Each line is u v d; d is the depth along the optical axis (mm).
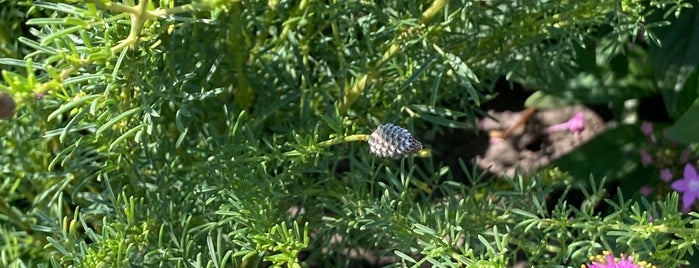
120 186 587
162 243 555
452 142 750
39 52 512
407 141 519
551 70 650
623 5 564
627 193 671
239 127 567
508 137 749
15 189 634
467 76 556
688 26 674
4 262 550
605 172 673
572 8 573
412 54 583
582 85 696
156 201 569
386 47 596
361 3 587
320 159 614
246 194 550
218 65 595
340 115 583
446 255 534
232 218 543
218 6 490
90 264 530
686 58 671
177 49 567
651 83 698
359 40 641
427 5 612
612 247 571
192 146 601
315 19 618
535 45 610
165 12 484
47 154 607
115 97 525
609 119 751
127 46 494
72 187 613
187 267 550
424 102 642
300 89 602
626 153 676
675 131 625
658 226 522
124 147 557
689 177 626
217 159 557
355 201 580
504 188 631
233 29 585
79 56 506
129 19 509
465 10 568
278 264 526
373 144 526
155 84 531
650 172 672
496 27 596
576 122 741
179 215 578
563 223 540
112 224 538
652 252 546
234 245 589
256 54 602
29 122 598
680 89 672
